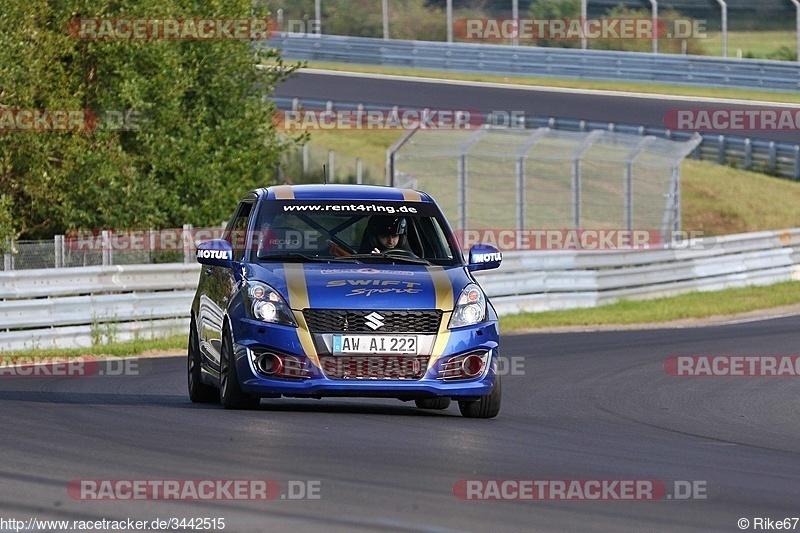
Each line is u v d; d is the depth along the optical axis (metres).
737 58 150.50
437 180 123.62
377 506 20.44
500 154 91.44
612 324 76.00
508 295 80.12
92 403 36.22
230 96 89.75
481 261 35.47
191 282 66.44
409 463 25.08
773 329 70.31
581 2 158.88
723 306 83.50
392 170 89.75
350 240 35.22
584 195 122.81
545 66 157.62
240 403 33.31
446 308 32.50
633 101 146.12
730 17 159.88
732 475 25.78
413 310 32.22
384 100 140.12
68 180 80.62
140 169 84.69
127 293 63.97
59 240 65.44
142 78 82.56
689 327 72.88
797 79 149.00
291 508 20.12
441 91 148.00
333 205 35.94
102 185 81.06
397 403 39.66
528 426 33.09
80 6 81.44
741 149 142.88
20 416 32.22
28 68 76.56
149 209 82.06
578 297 84.00
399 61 162.50
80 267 61.00
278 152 92.25
